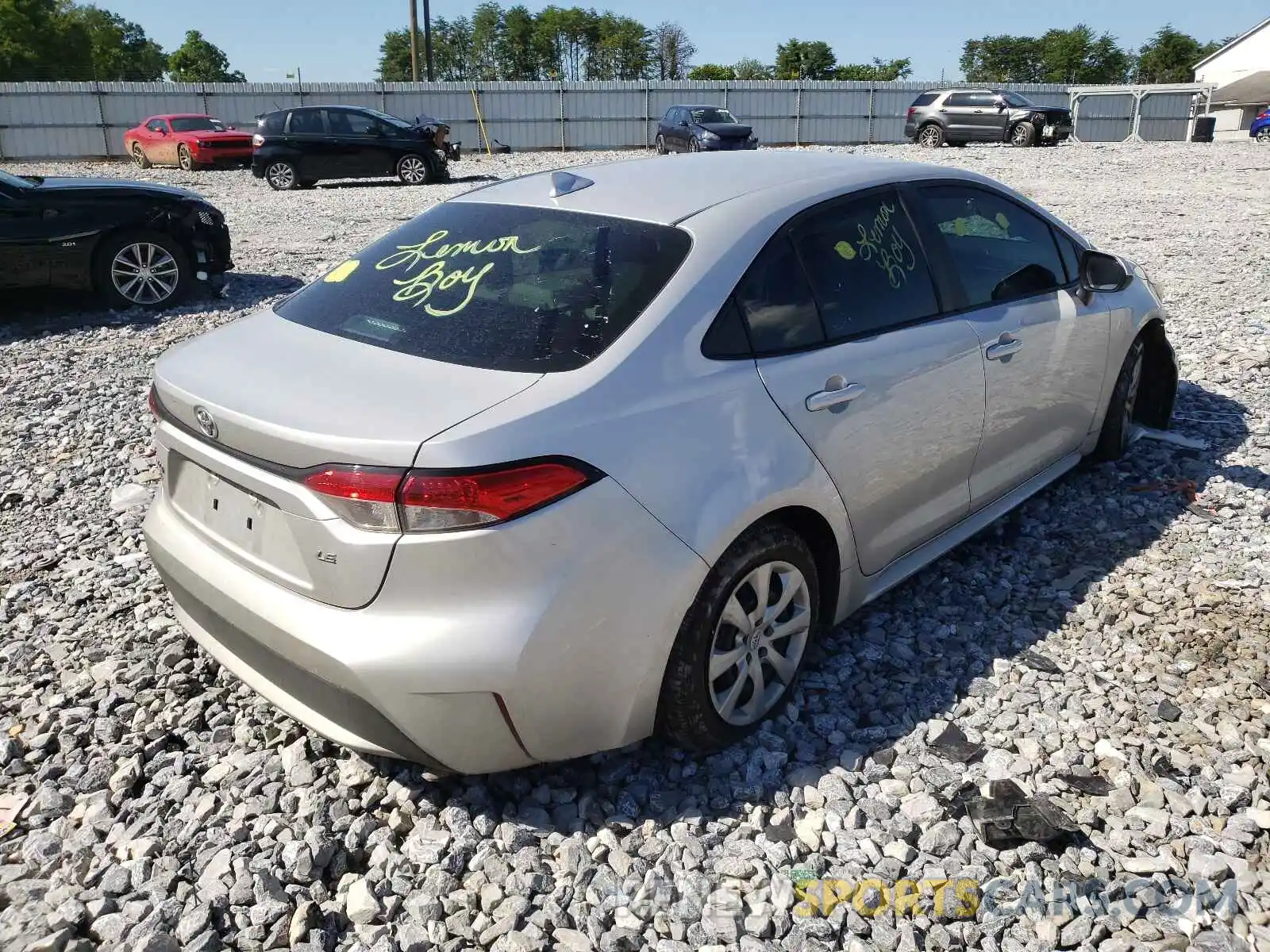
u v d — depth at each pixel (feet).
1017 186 59.98
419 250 10.93
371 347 9.35
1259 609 12.42
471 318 9.46
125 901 8.29
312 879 8.56
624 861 8.62
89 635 12.42
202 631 9.89
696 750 9.78
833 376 10.22
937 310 11.98
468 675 7.93
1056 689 10.94
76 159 114.62
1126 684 11.05
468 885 8.50
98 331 28.19
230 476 8.82
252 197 63.93
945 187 12.84
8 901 8.30
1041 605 12.70
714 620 9.15
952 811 9.15
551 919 8.08
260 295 33.24
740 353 9.61
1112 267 14.12
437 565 7.82
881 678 11.24
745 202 10.60
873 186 11.77
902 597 12.98
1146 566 13.62
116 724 10.58
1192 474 16.49
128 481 17.51
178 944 7.84
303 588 8.39
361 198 61.21
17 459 18.56
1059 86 132.57
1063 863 8.52
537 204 11.05
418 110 120.26
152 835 8.98
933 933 7.87
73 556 14.64
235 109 117.80
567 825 9.11
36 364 24.84
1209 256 35.58
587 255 9.91
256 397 8.66
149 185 31.73
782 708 10.52
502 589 7.94
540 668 8.11
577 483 8.10
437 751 8.32
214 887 8.39
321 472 7.95
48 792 9.50
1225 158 79.66
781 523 9.87
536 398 8.28
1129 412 16.70
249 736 10.40
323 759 10.02
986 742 10.13
